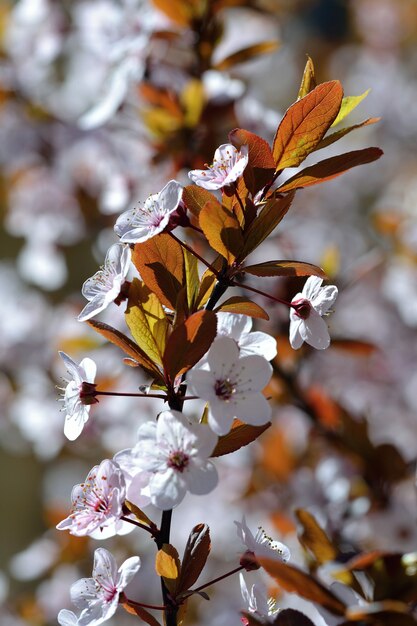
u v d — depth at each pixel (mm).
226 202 616
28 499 2072
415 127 1681
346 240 1324
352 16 1773
